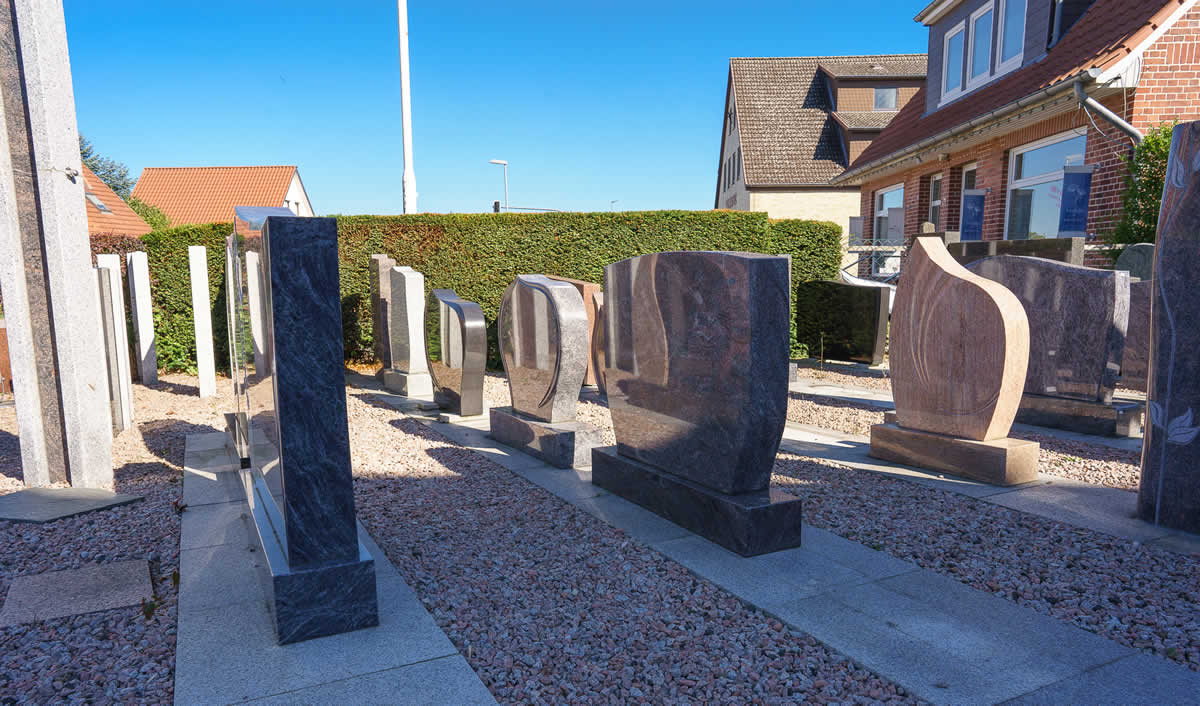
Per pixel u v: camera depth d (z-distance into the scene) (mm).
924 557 4012
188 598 3496
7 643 3092
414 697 2646
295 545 3057
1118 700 2619
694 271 4297
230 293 5457
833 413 8773
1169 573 3775
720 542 4180
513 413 6988
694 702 2637
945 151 14406
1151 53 9117
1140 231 8828
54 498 5035
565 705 2613
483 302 12836
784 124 30078
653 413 4832
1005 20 13344
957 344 5668
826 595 3508
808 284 14906
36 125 5062
